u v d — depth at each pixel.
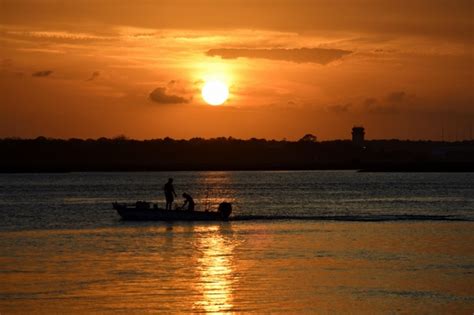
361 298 50.28
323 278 57.28
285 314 46.22
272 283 55.31
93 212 130.88
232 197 191.50
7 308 47.88
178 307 47.88
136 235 88.00
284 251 72.56
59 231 94.31
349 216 114.69
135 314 46.25
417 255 69.19
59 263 65.25
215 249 74.31
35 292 52.44
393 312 46.59
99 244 79.19
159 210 106.25
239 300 49.78
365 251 72.19
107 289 53.25
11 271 61.03
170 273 59.59
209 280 56.50
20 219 115.62
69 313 46.62
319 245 77.06
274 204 156.88
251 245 77.38
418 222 103.50
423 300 49.69
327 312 46.66
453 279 56.56
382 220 106.94
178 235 87.69
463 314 46.16
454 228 94.50
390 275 58.34
